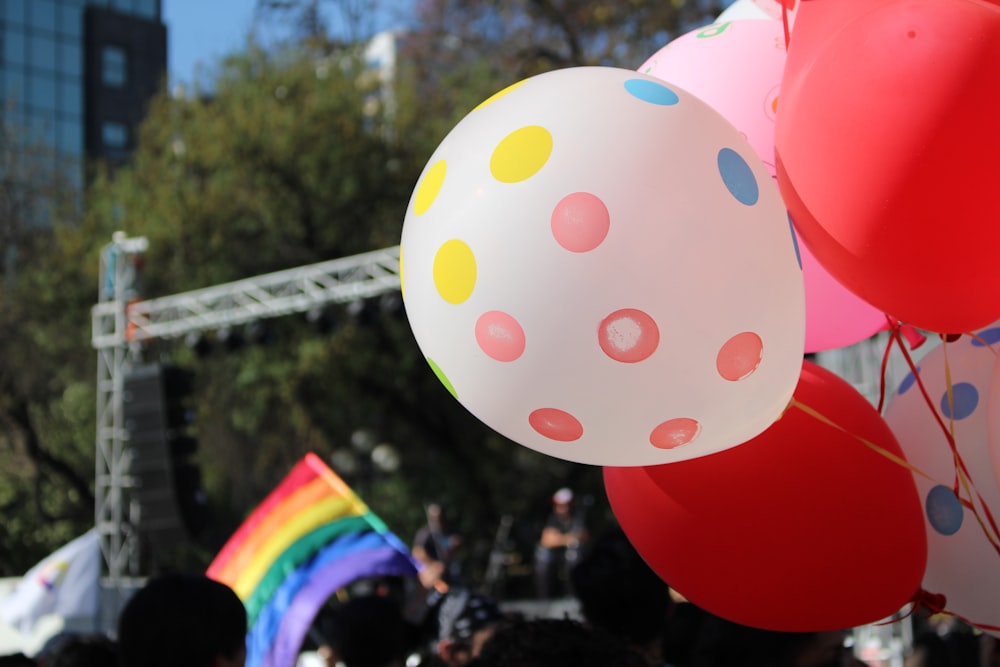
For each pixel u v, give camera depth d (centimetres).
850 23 163
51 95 2964
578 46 1562
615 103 162
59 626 936
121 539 1156
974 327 170
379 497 1742
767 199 166
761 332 162
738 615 191
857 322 214
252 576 346
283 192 1614
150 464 1091
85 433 1795
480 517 1686
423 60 1731
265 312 1141
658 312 156
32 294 1747
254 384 1652
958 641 292
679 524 187
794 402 188
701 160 160
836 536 181
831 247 167
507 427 176
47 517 1777
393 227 1641
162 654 189
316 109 1620
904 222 157
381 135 1648
